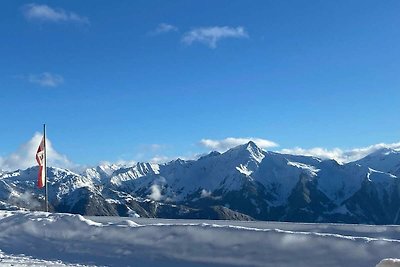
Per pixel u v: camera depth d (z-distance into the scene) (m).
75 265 16.92
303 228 19.95
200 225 18.11
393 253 14.51
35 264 16.88
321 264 14.92
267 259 15.72
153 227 18.78
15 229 21.77
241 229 17.22
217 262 16.27
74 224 20.97
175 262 16.75
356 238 15.55
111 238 19.09
